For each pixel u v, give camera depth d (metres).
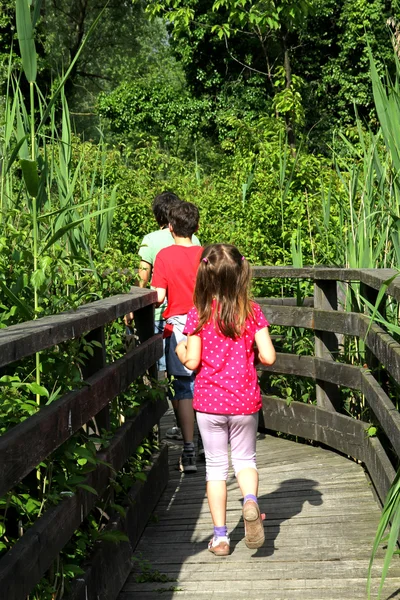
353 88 22.88
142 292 4.66
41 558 2.42
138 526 4.21
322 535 4.18
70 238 4.01
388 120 4.34
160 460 5.05
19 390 2.92
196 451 6.02
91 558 3.18
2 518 2.34
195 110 26.20
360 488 4.96
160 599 3.53
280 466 5.63
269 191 8.69
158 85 27.19
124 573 3.64
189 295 5.42
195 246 5.51
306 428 6.14
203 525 4.50
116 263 4.57
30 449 2.35
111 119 27.61
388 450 5.00
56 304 3.33
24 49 3.08
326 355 6.01
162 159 11.38
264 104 24.59
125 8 32.84
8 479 2.15
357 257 5.86
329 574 3.68
